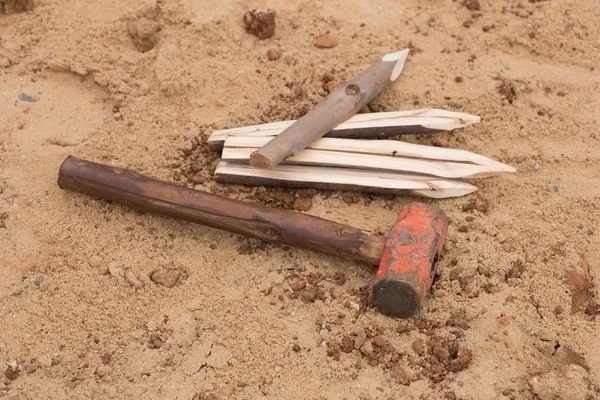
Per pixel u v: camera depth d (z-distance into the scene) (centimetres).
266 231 171
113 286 172
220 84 192
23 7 200
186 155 185
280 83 192
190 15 199
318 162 179
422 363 166
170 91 191
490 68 194
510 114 189
